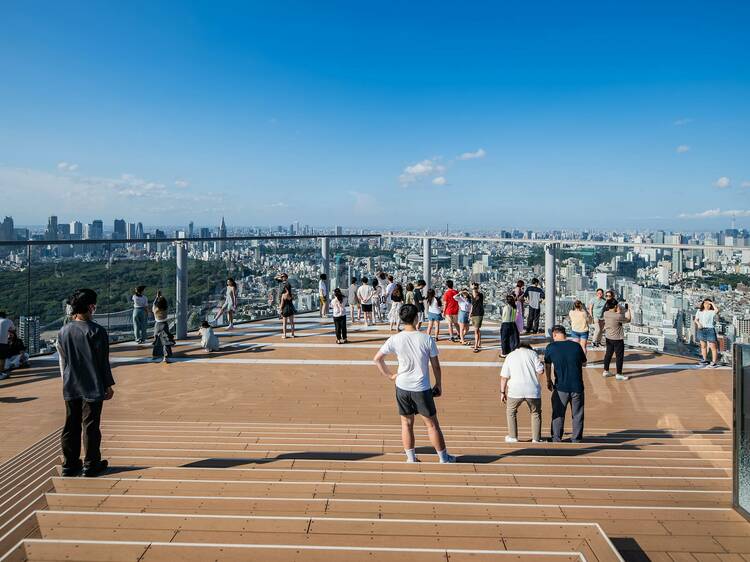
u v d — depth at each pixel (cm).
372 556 250
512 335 1029
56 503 326
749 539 282
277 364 975
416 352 425
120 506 323
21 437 577
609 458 448
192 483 358
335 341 1195
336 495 344
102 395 385
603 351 1097
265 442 517
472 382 861
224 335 1254
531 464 425
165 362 980
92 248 1013
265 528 282
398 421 649
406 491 352
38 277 927
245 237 1346
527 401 535
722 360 950
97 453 386
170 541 272
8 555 255
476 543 270
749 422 303
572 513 311
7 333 855
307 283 1552
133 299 1112
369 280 1525
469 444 516
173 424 618
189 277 1211
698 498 343
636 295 1073
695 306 972
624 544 276
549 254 1214
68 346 379
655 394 790
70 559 253
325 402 738
